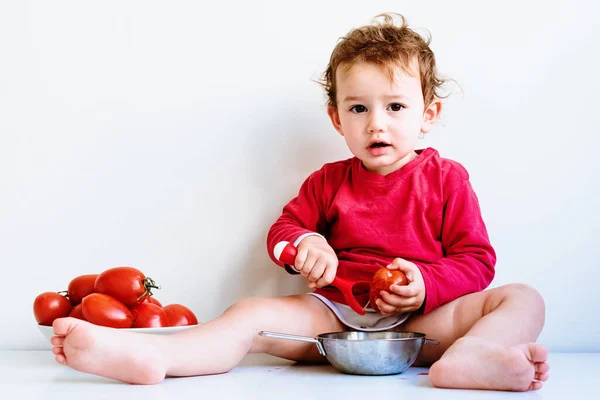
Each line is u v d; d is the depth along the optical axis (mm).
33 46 1788
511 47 1741
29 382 1254
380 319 1500
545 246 1729
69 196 1777
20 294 1769
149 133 1783
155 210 1778
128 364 1178
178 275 1775
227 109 1783
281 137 1783
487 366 1127
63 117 1783
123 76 1784
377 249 1559
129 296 1522
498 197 1743
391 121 1509
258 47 1784
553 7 1733
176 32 1786
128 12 1784
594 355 1649
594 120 1726
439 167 1585
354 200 1602
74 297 1596
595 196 1722
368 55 1502
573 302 1719
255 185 1784
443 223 1554
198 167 1784
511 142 1741
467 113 1749
